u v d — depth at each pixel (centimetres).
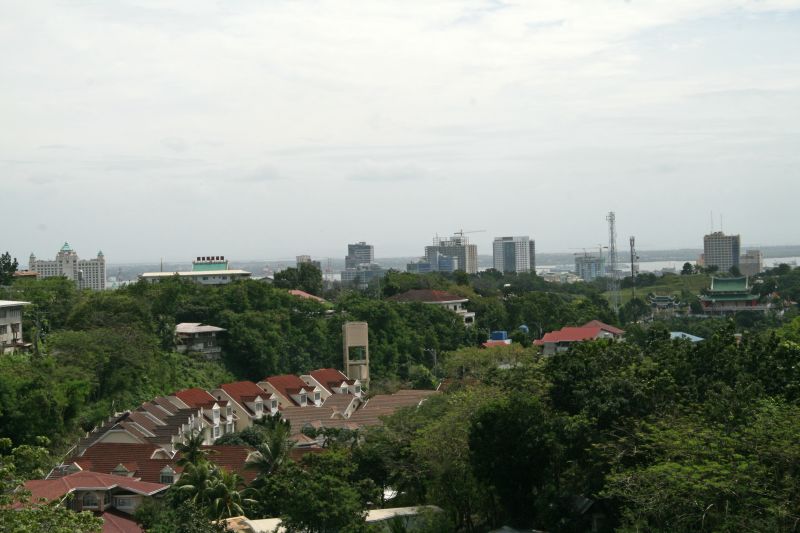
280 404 10369
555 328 14925
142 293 11956
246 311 11969
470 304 16188
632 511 3488
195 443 6550
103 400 8662
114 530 5272
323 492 3934
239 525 4388
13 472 2881
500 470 4212
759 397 3778
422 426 5297
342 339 12394
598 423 4062
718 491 3141
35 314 10469
